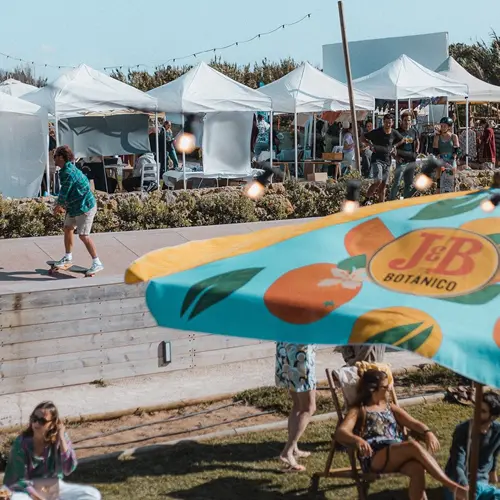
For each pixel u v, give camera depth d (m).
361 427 6.93
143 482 7.52
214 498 7.21
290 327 4.61
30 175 18.94
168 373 10.79
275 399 9.72
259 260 5.35
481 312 4.54
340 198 19.20
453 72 30.50
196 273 5.26
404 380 10.52
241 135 21.94
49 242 14.78
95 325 10.33
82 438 8.69
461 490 6.33
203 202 17.59
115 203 16.83
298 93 23.88
